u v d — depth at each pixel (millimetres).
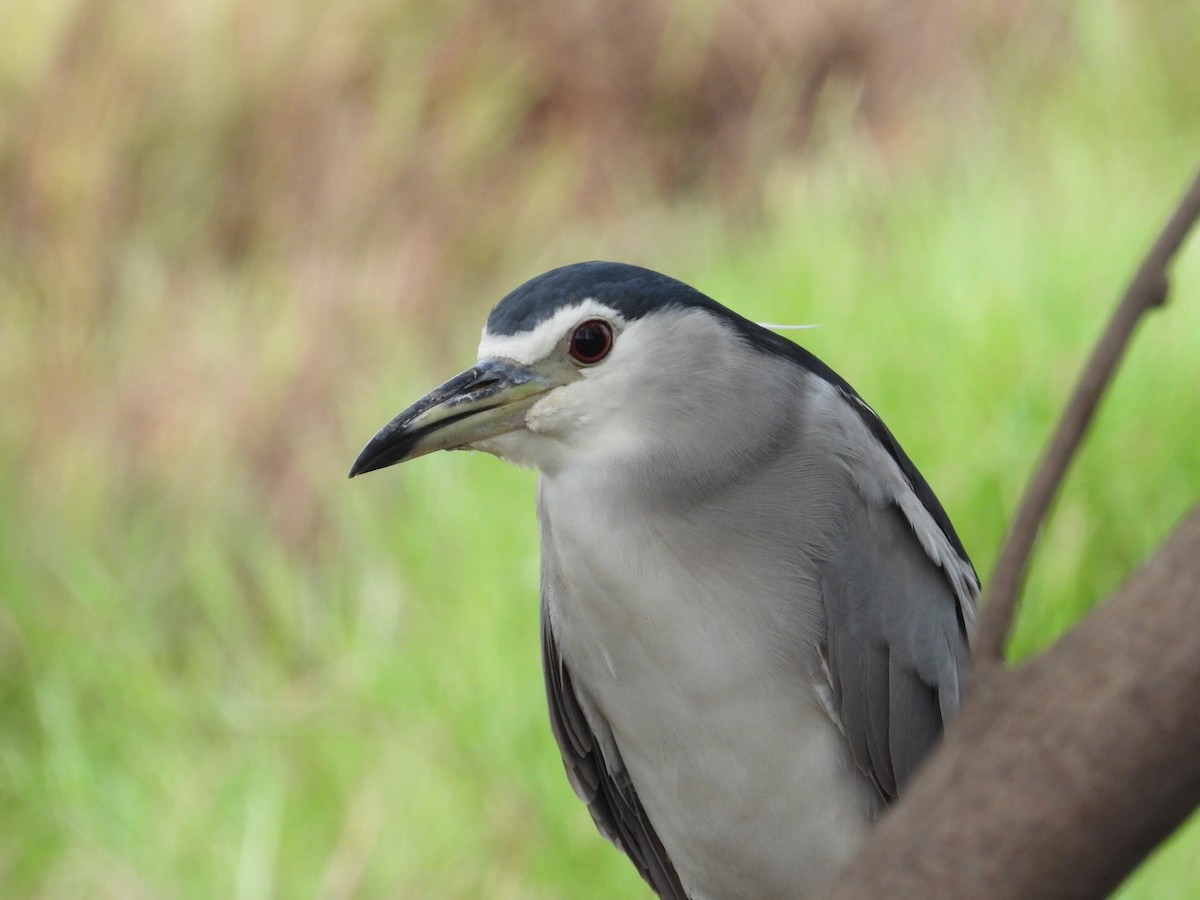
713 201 14820
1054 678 1433
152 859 9547
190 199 15102
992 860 1420
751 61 15477
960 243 11234
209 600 11086
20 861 9984
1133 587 1414
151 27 15484
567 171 15250
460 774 9250
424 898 8891
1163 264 1607
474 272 14625
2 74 15359
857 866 1477
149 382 13359
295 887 9125
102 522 12281
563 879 8781
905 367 10195
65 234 14680
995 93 13938
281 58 15516
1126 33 13320
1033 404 9617
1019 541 1620
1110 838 1399
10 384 13523
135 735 10305
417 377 12922
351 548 11008
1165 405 9578
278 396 12914
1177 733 1371
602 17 15977
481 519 10328
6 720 10969
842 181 13195
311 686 10188
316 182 15156
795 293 11352
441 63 15750
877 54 15039
